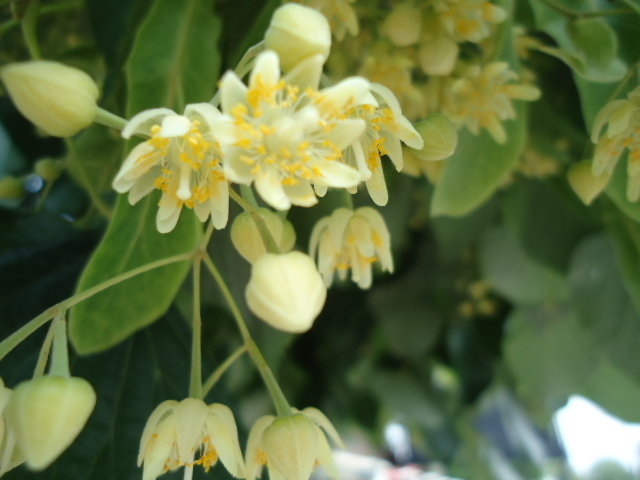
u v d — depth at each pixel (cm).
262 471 7
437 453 22
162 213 5
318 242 7
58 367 5
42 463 5
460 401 18
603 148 7
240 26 8
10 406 5
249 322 11
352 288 16
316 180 5
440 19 7
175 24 7
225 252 9
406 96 8
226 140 5
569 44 7
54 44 9
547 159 9
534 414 18
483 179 8
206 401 8
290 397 17
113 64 7
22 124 11
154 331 8
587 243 11
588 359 14
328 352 17
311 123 5
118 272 7
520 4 8
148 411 8
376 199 5
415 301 16
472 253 15
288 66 5
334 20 7
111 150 8
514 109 8
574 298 11
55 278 8
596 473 26
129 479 7
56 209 11
